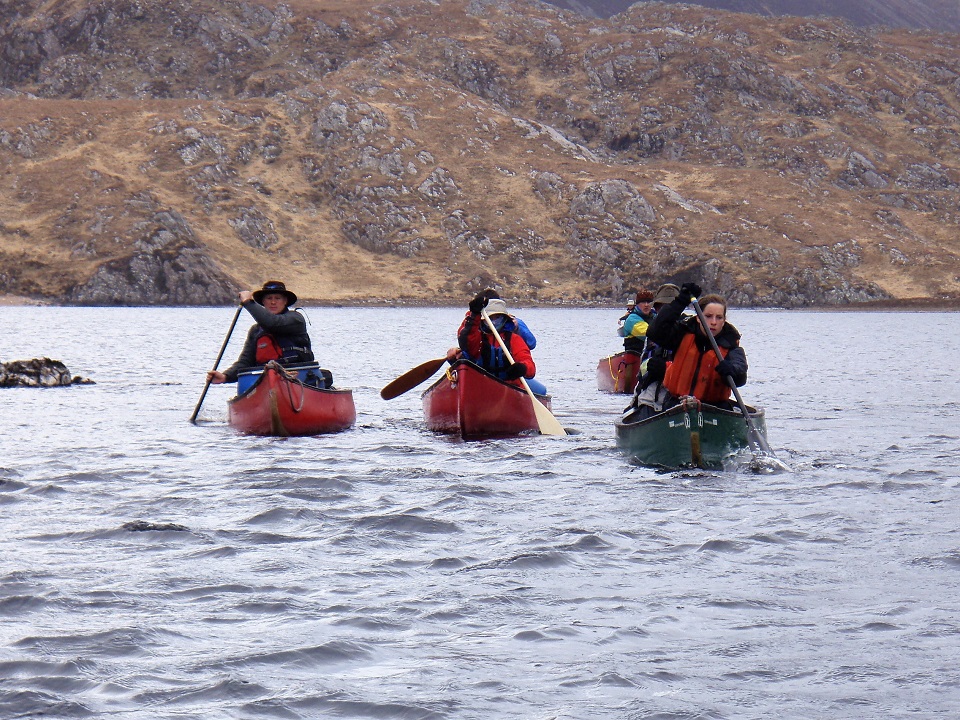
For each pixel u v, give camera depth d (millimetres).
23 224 192375
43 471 19562
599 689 8438
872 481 18406
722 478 18812
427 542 13594
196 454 21969
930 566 12242
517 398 25406
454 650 9367
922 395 36812
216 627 9984
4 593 11008
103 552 12945
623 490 17594
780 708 8039
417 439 24672
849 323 130750
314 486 17891
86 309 163250
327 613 10430
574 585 11477
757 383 42281
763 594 11125
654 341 20859
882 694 8305
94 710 8008
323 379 27328
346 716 7949
